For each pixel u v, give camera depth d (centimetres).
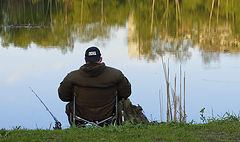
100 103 689
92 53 669
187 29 3316
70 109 713
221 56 1989
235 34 2870
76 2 4584
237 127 665
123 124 692
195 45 2478
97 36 3195
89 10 4719
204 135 613
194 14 4053
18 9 4662
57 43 2755
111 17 4672
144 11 4334
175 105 905
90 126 660
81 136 600
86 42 2911
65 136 589
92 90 680
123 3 5100
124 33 3481
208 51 2047
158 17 4034
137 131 632
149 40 2831
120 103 717
